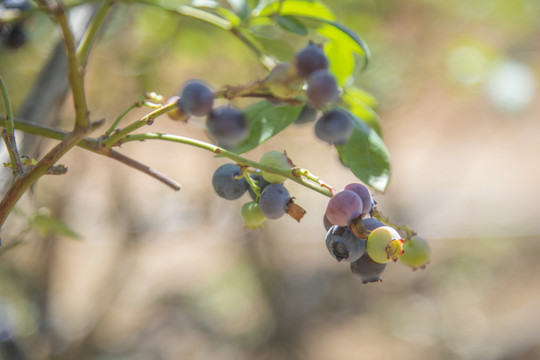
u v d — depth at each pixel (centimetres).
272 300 737
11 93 382
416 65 541
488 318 739
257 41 179
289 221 853
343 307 772
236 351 688
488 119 1180
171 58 458
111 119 508
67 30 100
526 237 905
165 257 852
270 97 102
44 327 505
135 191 722
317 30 164
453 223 925
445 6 532
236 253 872
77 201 693
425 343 704
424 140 1193
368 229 117
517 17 509
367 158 138
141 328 683
